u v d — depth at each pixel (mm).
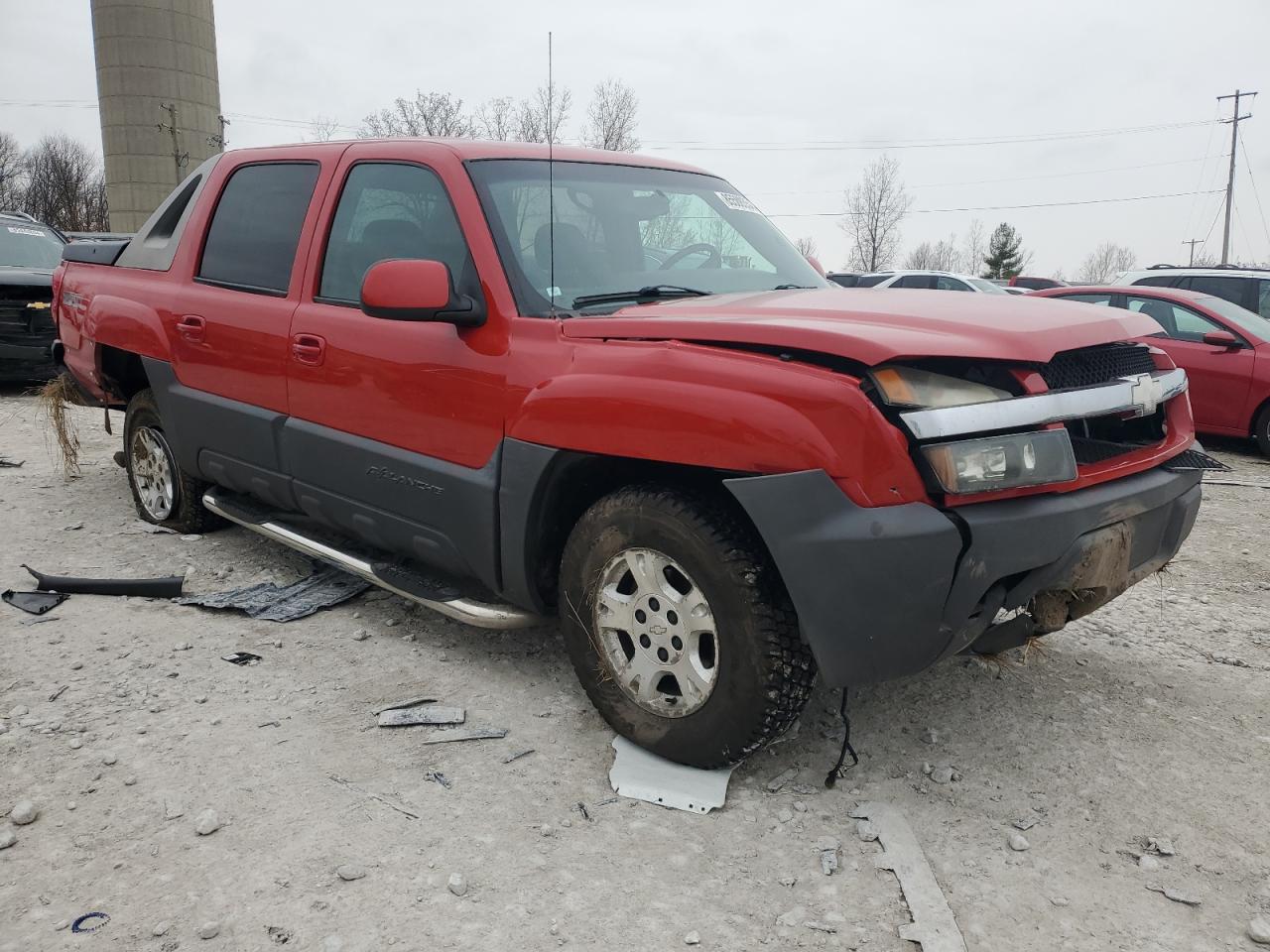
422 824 2584
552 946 2146
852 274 18203
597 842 2523
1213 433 9062
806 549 2422
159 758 2889
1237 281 10328
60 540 4984
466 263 3232
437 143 3555
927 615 2424
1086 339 2725
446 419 3238
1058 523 2533
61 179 75312
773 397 2480
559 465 2953
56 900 2268
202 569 4566
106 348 5137
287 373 3861
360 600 4215
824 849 2510
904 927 2215
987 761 2969
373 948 2127
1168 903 2332
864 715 3240
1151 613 4312
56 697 3268
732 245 3852
